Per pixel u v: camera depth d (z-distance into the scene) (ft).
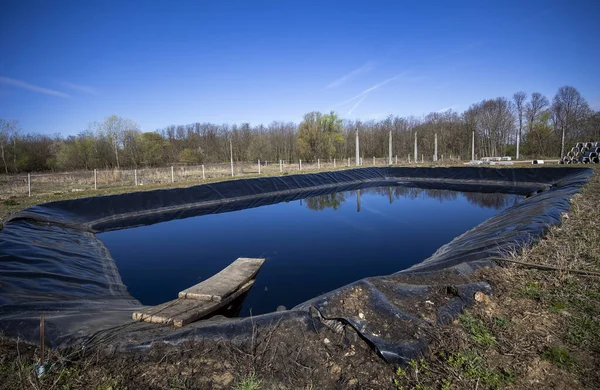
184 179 62.69
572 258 14.60
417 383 7.94
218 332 10.11
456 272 13.67
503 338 9.32
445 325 10.00
